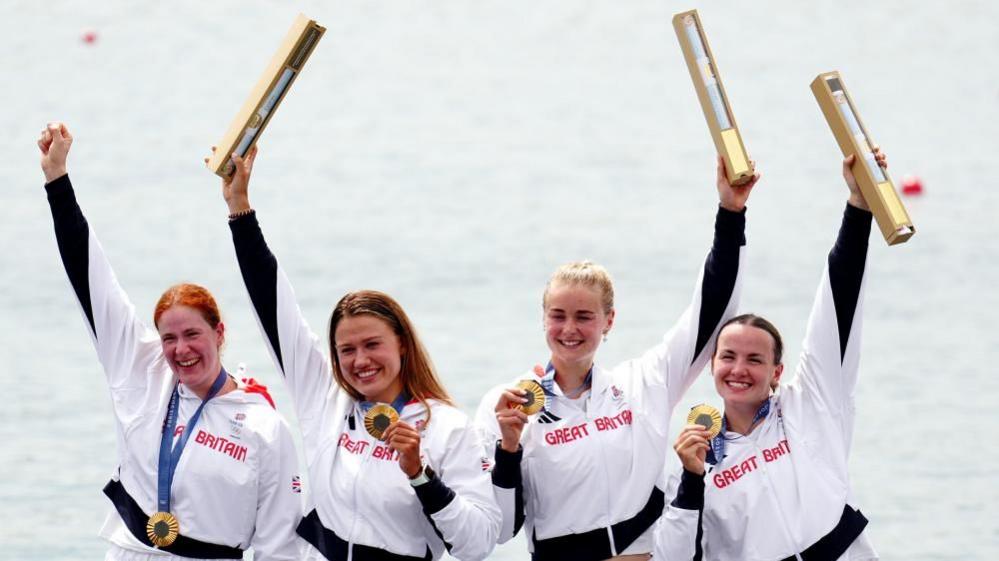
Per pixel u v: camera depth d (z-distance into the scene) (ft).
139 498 88.38
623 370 90.22
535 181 299.17
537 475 86.99
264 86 86.74
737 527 85.81
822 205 278.67
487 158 321.73
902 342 200.85
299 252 243.40
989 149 337.31
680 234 256.52
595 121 361.30
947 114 376.48
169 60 421.18
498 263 237.25
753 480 85.92
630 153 326.24
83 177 295.69
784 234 256.93
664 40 464.24
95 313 89.76
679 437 81.82
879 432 165.48
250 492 86.99
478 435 84.89
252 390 89.15
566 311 85.97
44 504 143.23
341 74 417.28
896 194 84.38
